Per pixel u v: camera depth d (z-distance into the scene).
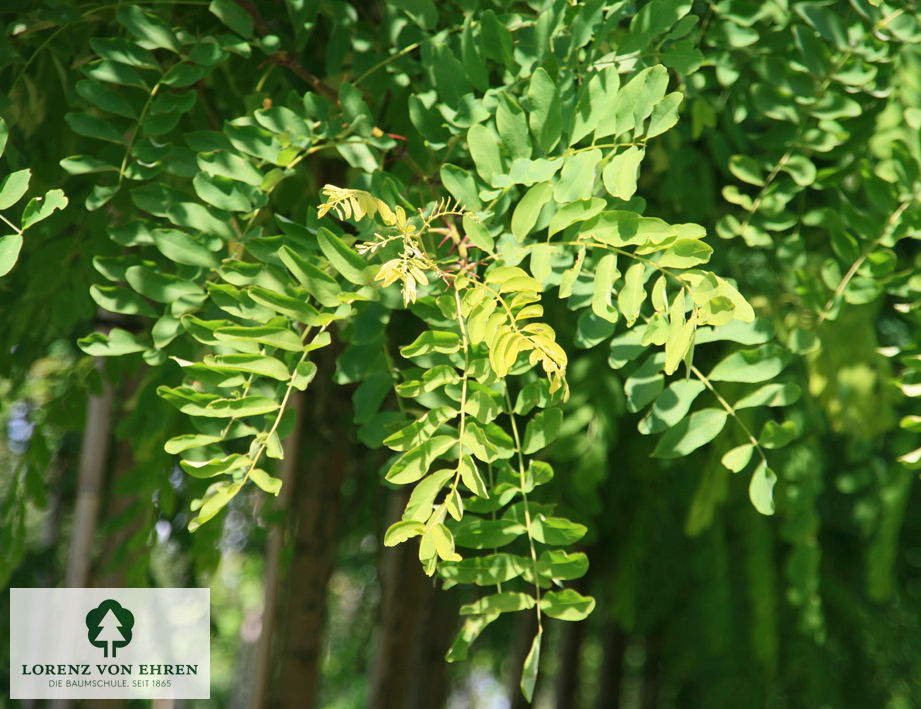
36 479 1.93
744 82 1.77
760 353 1.63
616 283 1.62
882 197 1.68
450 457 1.60
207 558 1.92
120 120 1.75
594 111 1.56
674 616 3.97
